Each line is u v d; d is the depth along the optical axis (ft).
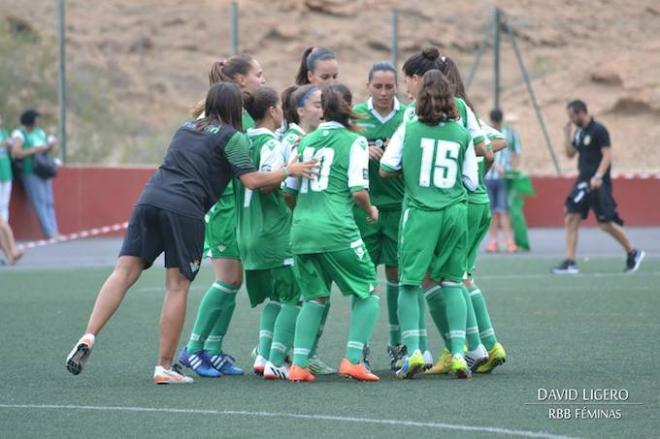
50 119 286.05
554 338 89.66
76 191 198.29
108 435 57.31
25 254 174.19
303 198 73.05
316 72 80.74
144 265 72.95
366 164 72.54
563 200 220.84
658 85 323.78
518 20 351.05
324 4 356.18
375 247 80.07
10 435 57.47
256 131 76.28
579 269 148.87
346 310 109.60
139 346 87.30
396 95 80.94
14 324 99.25
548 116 316.60
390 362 81.05
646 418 60.49
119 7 344.28
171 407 64.18
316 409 63.41
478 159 77.71
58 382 72.33
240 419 60.80
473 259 77.15
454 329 73.41
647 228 220.43
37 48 301.02
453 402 65.05
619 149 303.89
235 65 79.41
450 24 351.46
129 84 321.52
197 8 349.82
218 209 77.15
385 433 57.21
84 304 113.70
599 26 352.08
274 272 74.54
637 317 101.45
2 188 175.73
